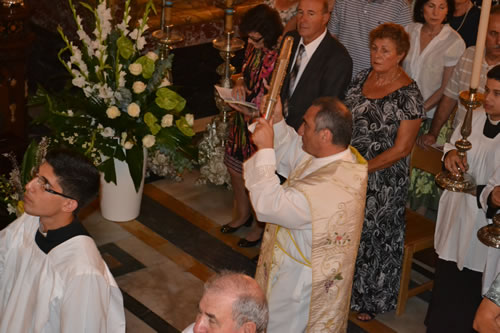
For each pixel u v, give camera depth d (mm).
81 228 2732
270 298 3309
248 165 3166
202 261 4902
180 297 4496
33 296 2682
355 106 4121
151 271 4730
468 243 3699
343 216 3102
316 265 3143
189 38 7871
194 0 7953
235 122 4914
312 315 3230
